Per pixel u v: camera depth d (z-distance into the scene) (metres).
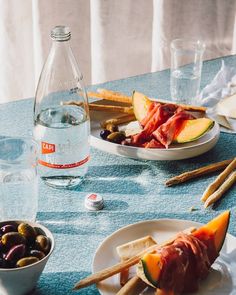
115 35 1.94
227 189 1.06
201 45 1.42
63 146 1.02
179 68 1.41
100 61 1.96
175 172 1.12
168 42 2.04
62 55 1.09
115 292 0.79
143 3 1.96
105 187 1.06
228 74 1.52
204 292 0.81
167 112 1.18
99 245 0.86
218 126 1.22
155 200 1.03
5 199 0.93
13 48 1.82
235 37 2.19
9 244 0.78
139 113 1.23
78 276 0.84
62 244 0.90
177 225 0.92
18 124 1.25
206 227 0.85
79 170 1.05
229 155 1.18
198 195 1.05
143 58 2.05
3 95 1.89
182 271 0.79
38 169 1.05
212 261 0.84
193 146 1.12
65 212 0.98
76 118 1.06
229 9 2.12
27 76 1.88
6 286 0.76
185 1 2.02
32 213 0.94
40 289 0.81
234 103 1.31
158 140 1.15
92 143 1.15
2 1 1.75
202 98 1.42
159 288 0.78
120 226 0.95
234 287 0.82
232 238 0.89
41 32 1.79
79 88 1.10
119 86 1.46
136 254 0.84
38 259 0.77
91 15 1.89
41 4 1.76
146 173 1.11
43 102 1.10
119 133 1.17
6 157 1.00
